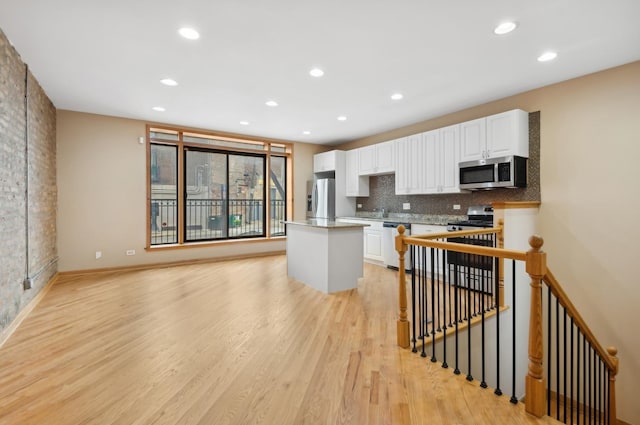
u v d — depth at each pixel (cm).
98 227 488
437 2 219
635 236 312
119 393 183
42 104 380
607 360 279
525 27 251
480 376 293
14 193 288
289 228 467
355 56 299
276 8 225
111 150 497
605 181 331
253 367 213
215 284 425
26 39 267
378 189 632
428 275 468
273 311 322
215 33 258
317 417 163
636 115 311
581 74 342
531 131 390
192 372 206
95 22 242
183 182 572
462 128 440
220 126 564
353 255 407
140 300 356
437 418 163
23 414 164
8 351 235
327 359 224
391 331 274
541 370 166
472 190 452
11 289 278
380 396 181
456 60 308
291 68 324
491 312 312
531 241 167
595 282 338
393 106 448
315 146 725
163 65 317
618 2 219
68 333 267
